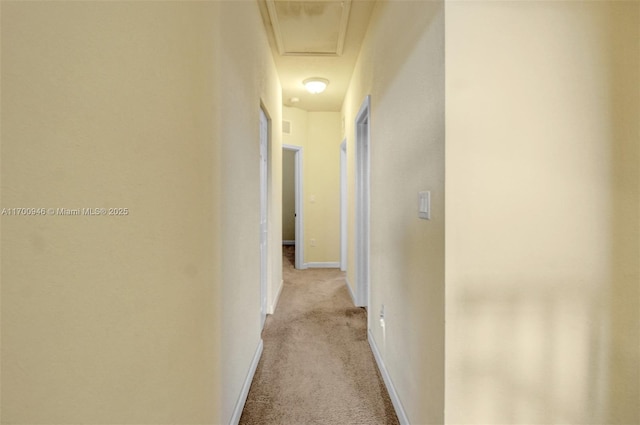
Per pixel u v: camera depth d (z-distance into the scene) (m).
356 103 3.07
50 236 0.55
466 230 1.07
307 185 5.07
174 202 0.91
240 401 1.62
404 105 1.52
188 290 0.99
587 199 1.08
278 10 2.24
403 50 1.54
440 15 1.09
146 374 0.79
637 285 1.09
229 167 1.43
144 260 0.78
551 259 1.09
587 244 1.09
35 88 0.52
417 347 1.34
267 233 3.05
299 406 1.69
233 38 1.51
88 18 0.61
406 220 1.49
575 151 1.08
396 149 1.66
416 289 1.36
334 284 4.18
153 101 0.81
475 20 1.06
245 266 1.77
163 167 0.85
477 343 1.08
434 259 1.16
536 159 1.08
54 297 0.55
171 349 0.90
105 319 0.66
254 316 2.05
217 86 1.26
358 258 3.29
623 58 1.08
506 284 1.08
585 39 1.08
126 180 0.71
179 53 0.93
